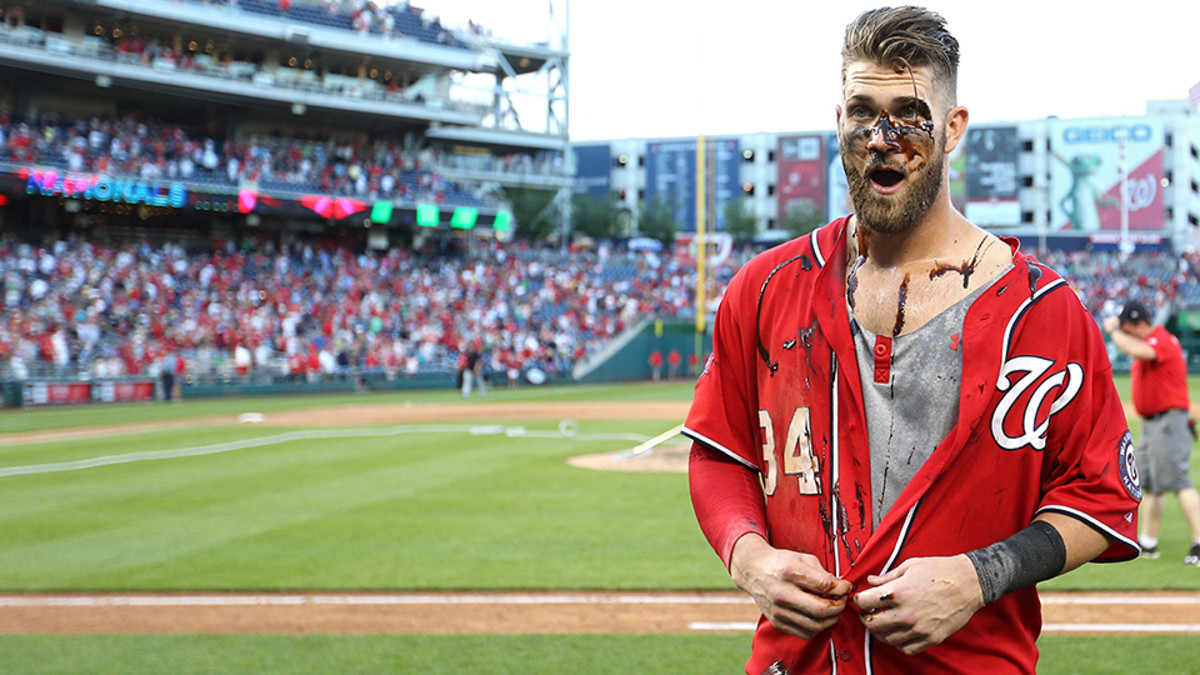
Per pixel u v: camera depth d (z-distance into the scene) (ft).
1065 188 216.95
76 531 27.63
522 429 61.52
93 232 121.49
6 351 87.86
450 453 47.98
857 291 5.58
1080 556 5.08
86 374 91.86
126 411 80.48
